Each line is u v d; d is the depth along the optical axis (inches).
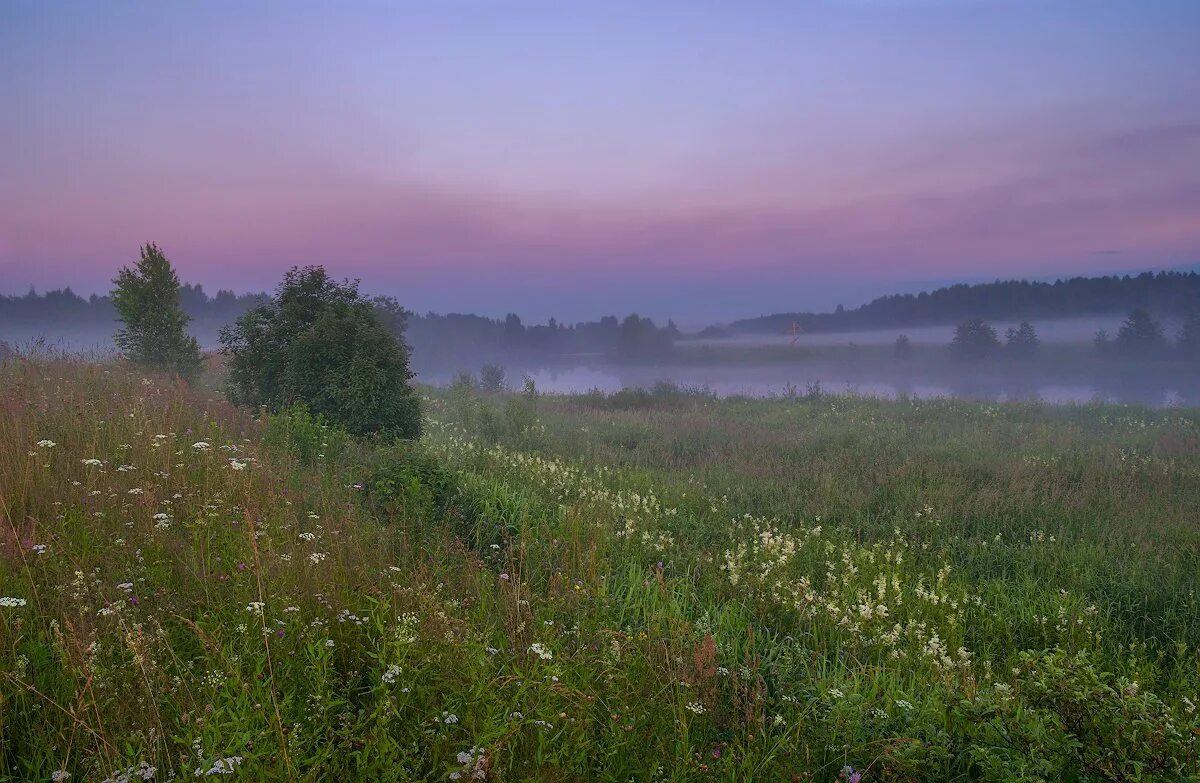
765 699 188.7
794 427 850.8
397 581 208.5
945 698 188.9
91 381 459.2
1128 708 154.5
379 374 534.9
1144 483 524.4
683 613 255.4
